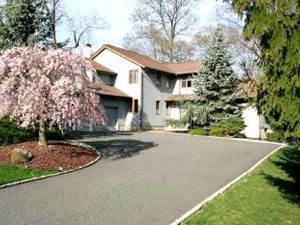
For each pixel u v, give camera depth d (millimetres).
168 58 45219
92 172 12430
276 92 7434
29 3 23969
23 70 14023
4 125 16328
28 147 14672
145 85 32781
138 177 11727
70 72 14453
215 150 18312
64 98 13648
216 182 11203
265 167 13305
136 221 7391
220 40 28734
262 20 7207
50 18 25672
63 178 11414
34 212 7836
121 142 20562
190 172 12727
